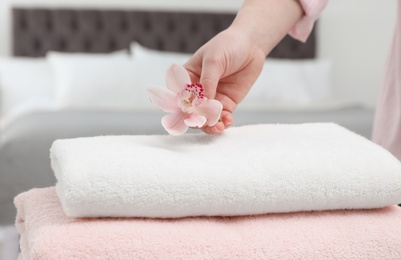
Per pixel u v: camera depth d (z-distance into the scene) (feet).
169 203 2.44
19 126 8.06
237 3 13.98
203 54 2.90
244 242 2.41
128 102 11.37
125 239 2.34
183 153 2.61
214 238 2.40
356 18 14.55
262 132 2.95
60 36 13.24
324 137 2.85
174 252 2.35
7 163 7.48
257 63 3.11
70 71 11.50
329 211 2.66
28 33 13.07
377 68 14.71
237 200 2.48
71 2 13.41
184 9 13.83
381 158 2.64
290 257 2.42
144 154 2.52
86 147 2.59
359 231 2.51
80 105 11.25
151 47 13.56
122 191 2.40
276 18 3.22
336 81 14.67
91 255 2.30
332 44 14.57
